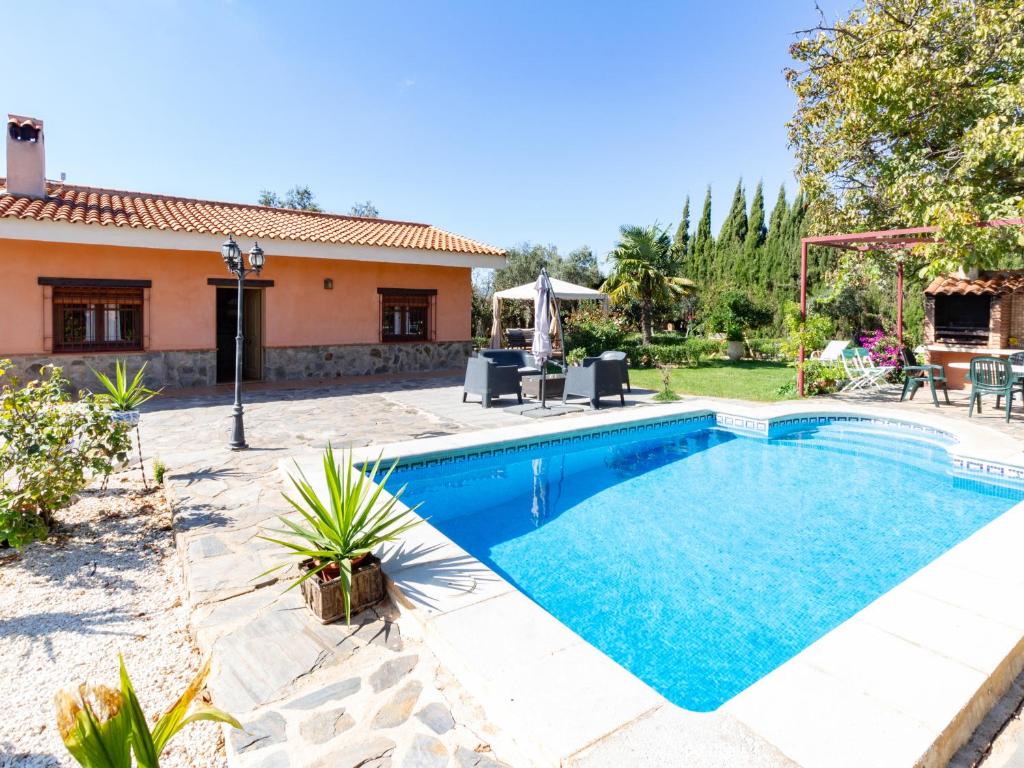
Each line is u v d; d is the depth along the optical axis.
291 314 14.03
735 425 9.52
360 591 3.40
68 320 11.45
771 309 25.17
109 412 4.83
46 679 2.77
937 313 13.52
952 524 5.36
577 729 2.22
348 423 8.82
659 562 4.59
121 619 3.35
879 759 2.07
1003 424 8.45
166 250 12.27
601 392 10.26
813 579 4.29
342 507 3.55
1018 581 3.49
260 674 2.76
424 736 2.36
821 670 2.61
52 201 11.53
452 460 7.18
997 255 8.73
